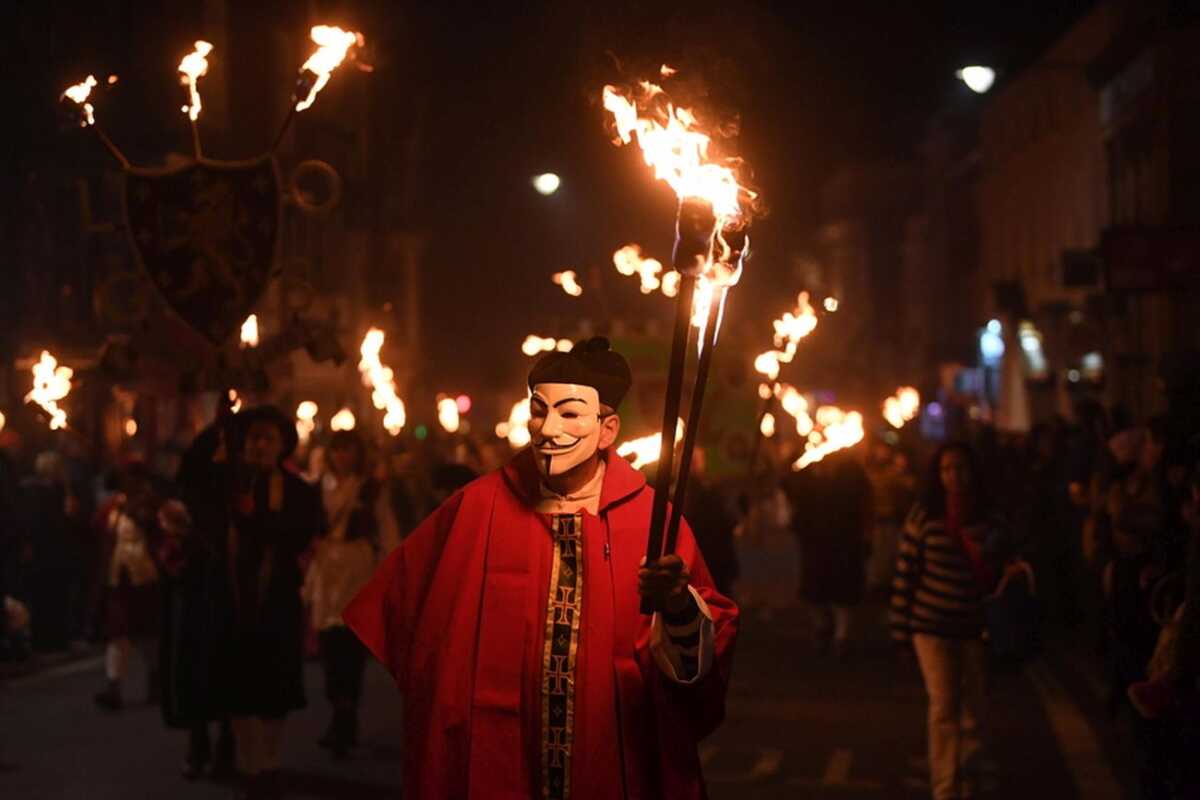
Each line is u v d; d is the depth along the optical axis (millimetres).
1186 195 34531
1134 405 35531
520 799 5438
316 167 11125
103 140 11016
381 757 13086
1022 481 23500
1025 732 14234
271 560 10891
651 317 29500
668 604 5234
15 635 18031
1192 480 7926
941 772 10891
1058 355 46844
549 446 5551
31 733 14117
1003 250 58719
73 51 31375
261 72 37000
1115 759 12914
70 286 30625
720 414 25438
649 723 5480
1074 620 21656
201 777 12180
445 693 5523
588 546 5555
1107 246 21359
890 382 87312
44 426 27812
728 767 12727
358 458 13617
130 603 15453
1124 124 38969
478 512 5699
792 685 17375
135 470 15594
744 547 37969
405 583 5789
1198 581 7852
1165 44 34688
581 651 5477
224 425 10953
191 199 11086
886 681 17656
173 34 32469
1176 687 7918
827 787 11898
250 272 11086
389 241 51469
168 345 11336
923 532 10961
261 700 10758
